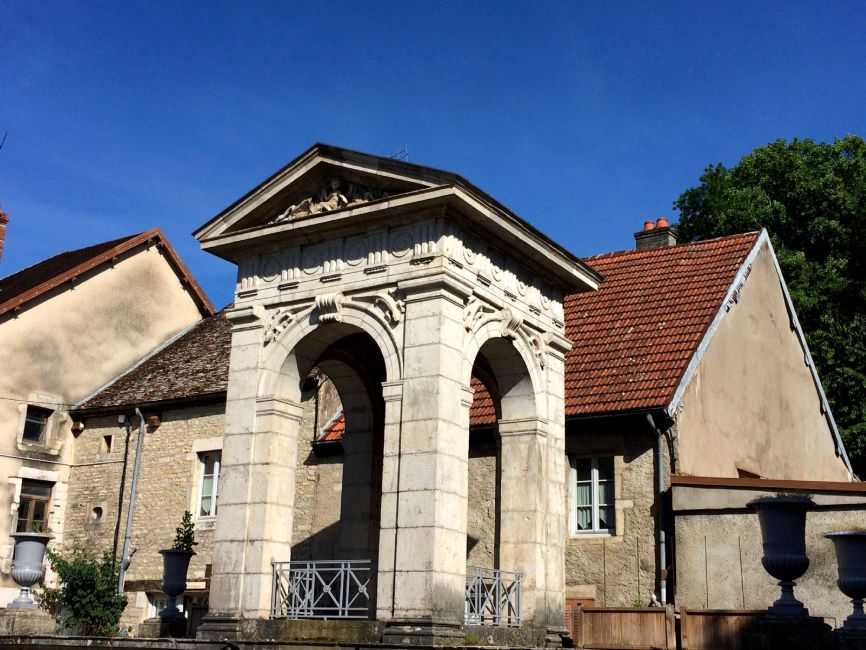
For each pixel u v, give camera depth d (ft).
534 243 45.47
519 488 45.60
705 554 50.78
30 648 44.47
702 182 97.81
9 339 83.66
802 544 39.68
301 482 67.36
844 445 81.35
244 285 46.70
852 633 37.52
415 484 38.96
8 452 81.46
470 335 42.16
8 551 79.97
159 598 75.20
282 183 45.06
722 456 59.06
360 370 49.88
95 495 81.97
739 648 40.34
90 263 89.92
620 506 54.44
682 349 58.34
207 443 75.92
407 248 41.96
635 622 43.57
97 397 86.94
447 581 38.11
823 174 93.50
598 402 55.98
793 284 85.25
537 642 43.01
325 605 47.26
